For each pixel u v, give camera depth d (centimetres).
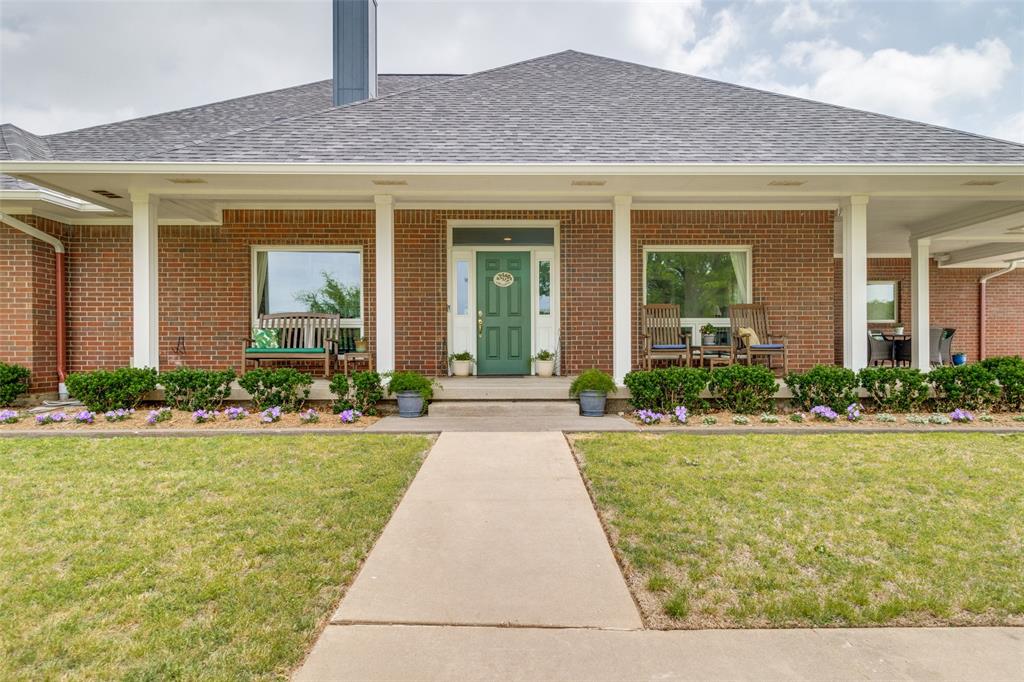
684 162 660
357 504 378
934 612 257
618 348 733
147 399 700
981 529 341
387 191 729
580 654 226
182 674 209
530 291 909
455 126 736
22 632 235
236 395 711
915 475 436
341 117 750
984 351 1356
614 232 742
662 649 230
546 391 720
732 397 673
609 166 635
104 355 880
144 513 360
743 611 257
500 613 256
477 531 342
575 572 294
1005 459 478
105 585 272
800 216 883
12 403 756
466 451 508
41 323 824
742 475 437
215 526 341
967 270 1362
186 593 266
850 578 285
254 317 884
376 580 283
